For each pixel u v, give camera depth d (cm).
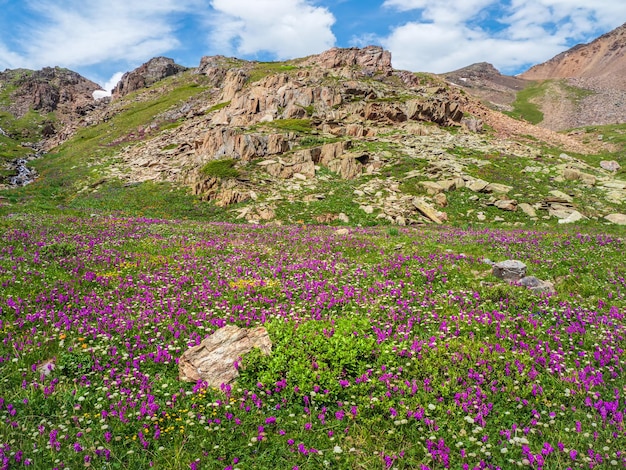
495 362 826
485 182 4128
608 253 1641
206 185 4484
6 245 1697
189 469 575
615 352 862
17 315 1070
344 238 2209
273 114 6975
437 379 771
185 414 700
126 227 2441
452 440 626
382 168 4681
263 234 2444
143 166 6419
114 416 688
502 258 1642
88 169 6831
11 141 13012
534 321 1031
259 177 4559
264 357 820
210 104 10762
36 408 700
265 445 630
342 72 8856
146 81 19462
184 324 1073
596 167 5938
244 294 1291
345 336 898
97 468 573
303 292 1305
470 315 1086
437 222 3425
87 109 18675
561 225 3200
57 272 1435
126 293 1323
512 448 603
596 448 591
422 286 1357
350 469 580
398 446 621
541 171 4766
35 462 571
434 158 4975
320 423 677
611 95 18250
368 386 752
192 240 2181
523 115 17438
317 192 4150
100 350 912
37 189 5719
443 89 8844
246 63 15025
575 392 721
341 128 6009
